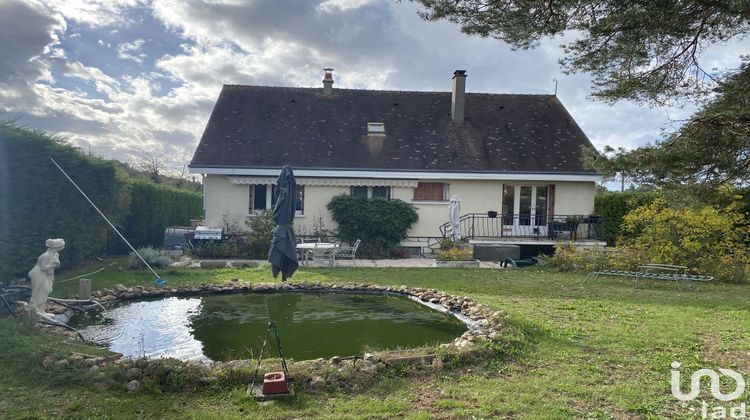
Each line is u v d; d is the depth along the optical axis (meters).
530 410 5.90
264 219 23.38
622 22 8.34
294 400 6.13
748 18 7.91
